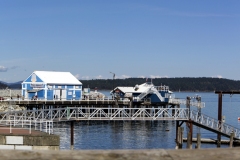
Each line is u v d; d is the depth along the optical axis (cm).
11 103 6191
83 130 5262
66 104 6519
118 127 5688
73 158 379
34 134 2059
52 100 6431
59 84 7062
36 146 1998
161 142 4359
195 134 5012
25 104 6303
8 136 1989
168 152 397
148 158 382
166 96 7456
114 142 4306
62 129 5297
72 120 3769
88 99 6881
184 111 4122
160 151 398
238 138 3812
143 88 7475
